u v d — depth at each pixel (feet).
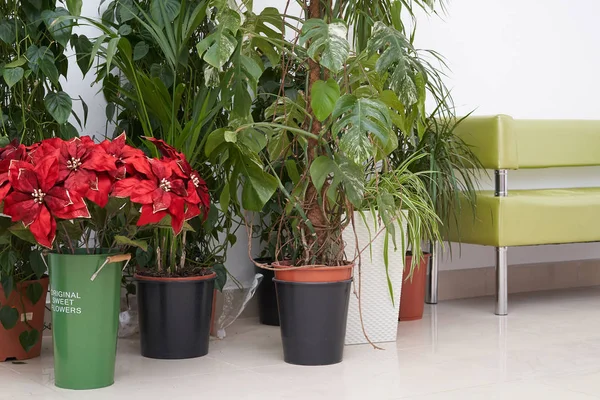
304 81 10.67
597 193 12.89
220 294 10.23
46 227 6.60
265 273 10.87
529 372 8.23
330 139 8.99
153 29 8.84
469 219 12.04
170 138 8.49
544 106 14.56
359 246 9.53
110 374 7.65
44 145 6.91
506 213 11.59
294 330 8.51
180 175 7.20
